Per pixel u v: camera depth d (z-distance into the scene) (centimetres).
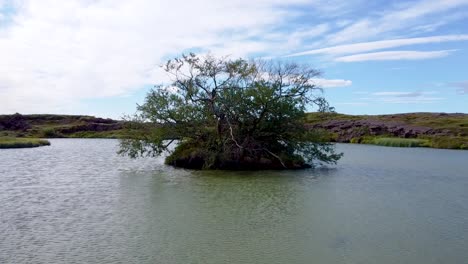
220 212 2220
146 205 2380
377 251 1623
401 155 5772
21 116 14350
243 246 1667
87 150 6938
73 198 2577
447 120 10144
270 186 3036
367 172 3875
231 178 3419
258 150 4116
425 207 2391
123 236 1784
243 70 4103
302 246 1673
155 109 4059
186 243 1700
